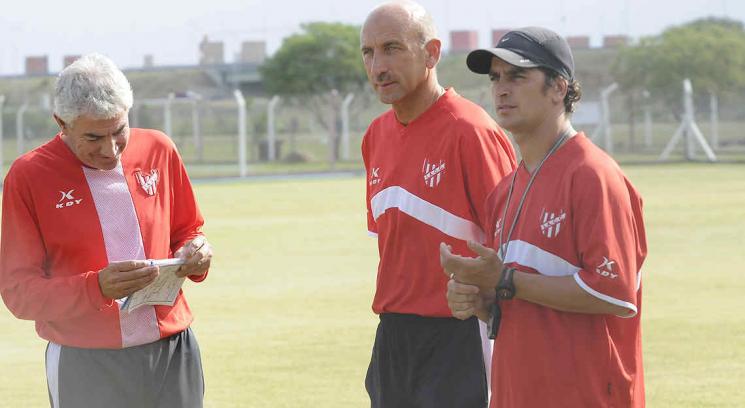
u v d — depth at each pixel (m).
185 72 133.12
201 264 9.89
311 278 26.31
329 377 16.28
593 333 8.33
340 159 106.44
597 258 8.05
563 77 8.54
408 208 11.06
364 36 11.04
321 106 119.12
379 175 11.47
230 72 132.12
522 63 8.41
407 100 11.14
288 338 19.22
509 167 11.11
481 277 8.35
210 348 18.53
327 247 32.38
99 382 9.99
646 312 20.78
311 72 116.69
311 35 118.88
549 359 8.36
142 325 10.02
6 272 9.80
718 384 15.24
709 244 30.67
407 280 11.12
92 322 9.91
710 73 101.94
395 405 11.37
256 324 20.61
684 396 14.63
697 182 56.31
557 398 8.34
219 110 112.88
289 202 50.09
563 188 8.34
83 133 9.38
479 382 10.95
